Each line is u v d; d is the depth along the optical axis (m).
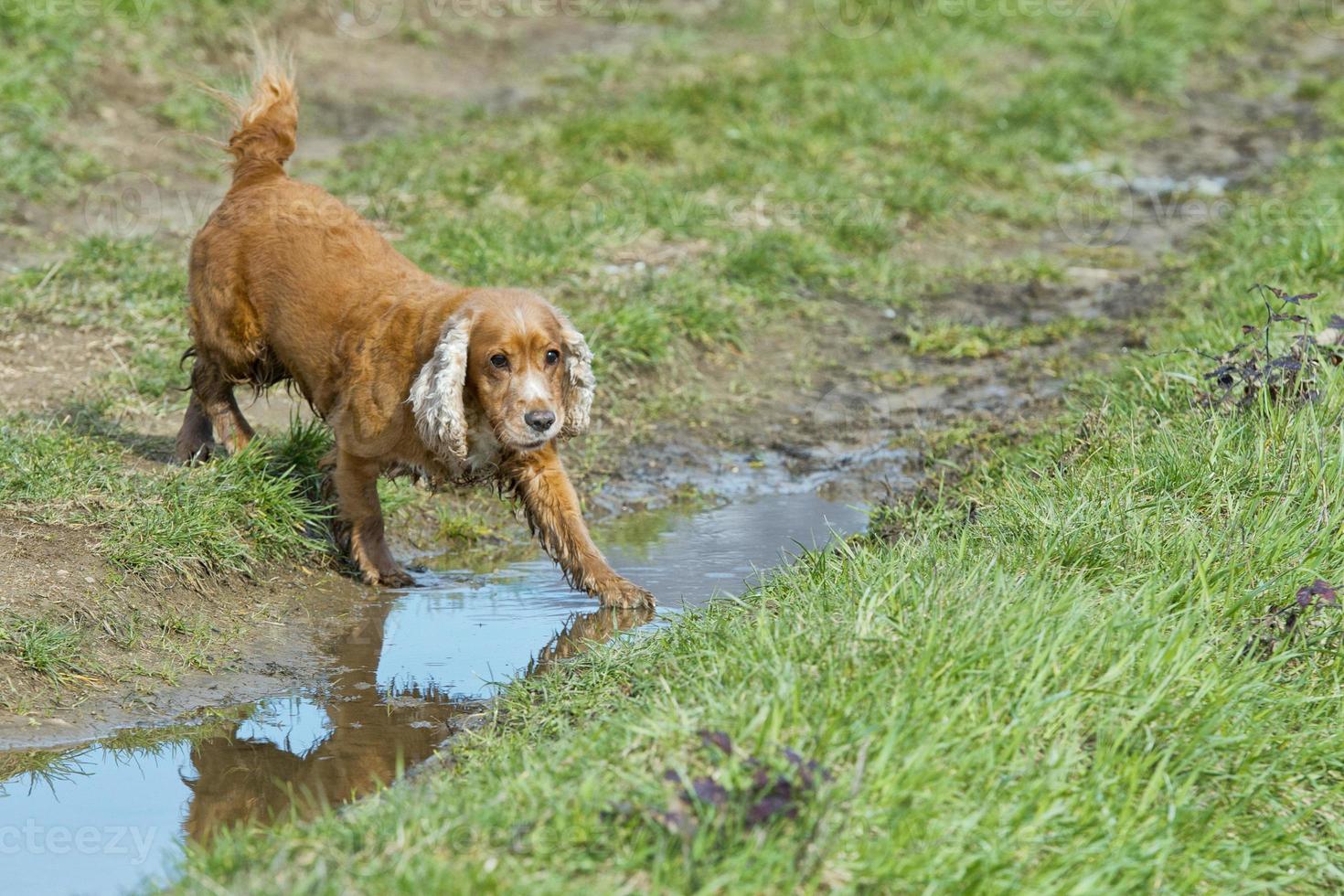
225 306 10.27
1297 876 5.77
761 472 12.62
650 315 14.12
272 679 8.49
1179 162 22.23
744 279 15.97
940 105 22.52
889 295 16.31
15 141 17.89
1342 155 21.33
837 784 5.56
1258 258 15.35
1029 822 5.67
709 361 14.54
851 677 6.43
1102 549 8.05
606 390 13.55
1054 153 21.67
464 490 11.64
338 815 6.46
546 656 8.84
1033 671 6.41
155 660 8.49
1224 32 28.20
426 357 9.01
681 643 7.89
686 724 6.12
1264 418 9.48
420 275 9.79
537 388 8.84
